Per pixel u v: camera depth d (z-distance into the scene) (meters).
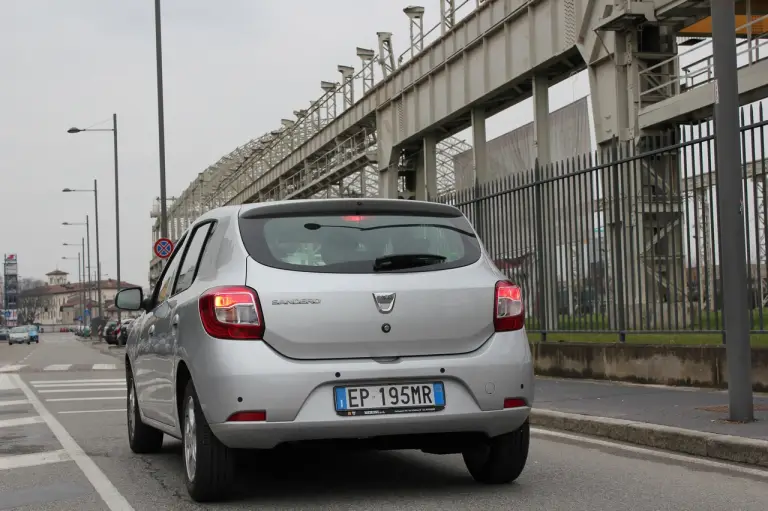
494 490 5.99
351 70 37.94
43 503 5.95
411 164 34.84
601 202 13.27
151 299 7.67
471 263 5.83
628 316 12.72
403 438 5.59
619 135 19.03
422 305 5.53
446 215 6.04
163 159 28.89
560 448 7.95
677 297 11.84
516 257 15.51
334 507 5.50
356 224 5.75
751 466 6.83
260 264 5.48
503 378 5.57
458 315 5.59
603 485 6.15
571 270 13.97
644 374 12.12
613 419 8.68
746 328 8.05
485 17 25.27
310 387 5.25
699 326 11.41
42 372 23.72
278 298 5.34
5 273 157.00
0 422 11.10
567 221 14.06
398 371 5.39
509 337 5.71
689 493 5.85
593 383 12.67
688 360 11.38
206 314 5.40
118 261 51.78
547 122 23.30
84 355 38.28
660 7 18.17
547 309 14.62
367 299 5.44
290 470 6.85
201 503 5.70
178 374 5.94
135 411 8.00
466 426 5.50
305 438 5.26
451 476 6.54
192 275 6.25
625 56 19.06
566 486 6.12
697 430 7.68
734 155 8.08
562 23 21.44
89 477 6.91
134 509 5.62
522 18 23.33
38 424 10.80
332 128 39.25
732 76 8.13
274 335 5.30
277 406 5.19
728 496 5.74
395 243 5.71
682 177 12.85
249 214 5.77
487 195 16.36
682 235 11.80
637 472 6.66
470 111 27.48
